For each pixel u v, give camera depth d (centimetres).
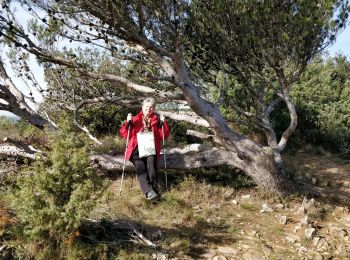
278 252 510
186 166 743
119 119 1136
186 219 574
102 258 439
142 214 579
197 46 766
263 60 725
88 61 1045
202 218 580
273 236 558
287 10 677
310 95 1315
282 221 606
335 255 517
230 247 508
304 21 643
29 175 482
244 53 734
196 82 837
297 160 1032
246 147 708
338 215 664
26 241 445
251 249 508
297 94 1309
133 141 579
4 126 1126
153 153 566
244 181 743
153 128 582
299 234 572
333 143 1183
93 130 1060
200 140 1033
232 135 711
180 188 690
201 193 677
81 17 692
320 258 501
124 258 435
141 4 605
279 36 685
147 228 530
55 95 952
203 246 504
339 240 565
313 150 1134
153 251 465
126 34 619
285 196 717
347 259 509
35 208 432
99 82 970
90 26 682
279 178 718
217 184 739
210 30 735
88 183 445
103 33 639
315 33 662
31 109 740
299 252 515
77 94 959
